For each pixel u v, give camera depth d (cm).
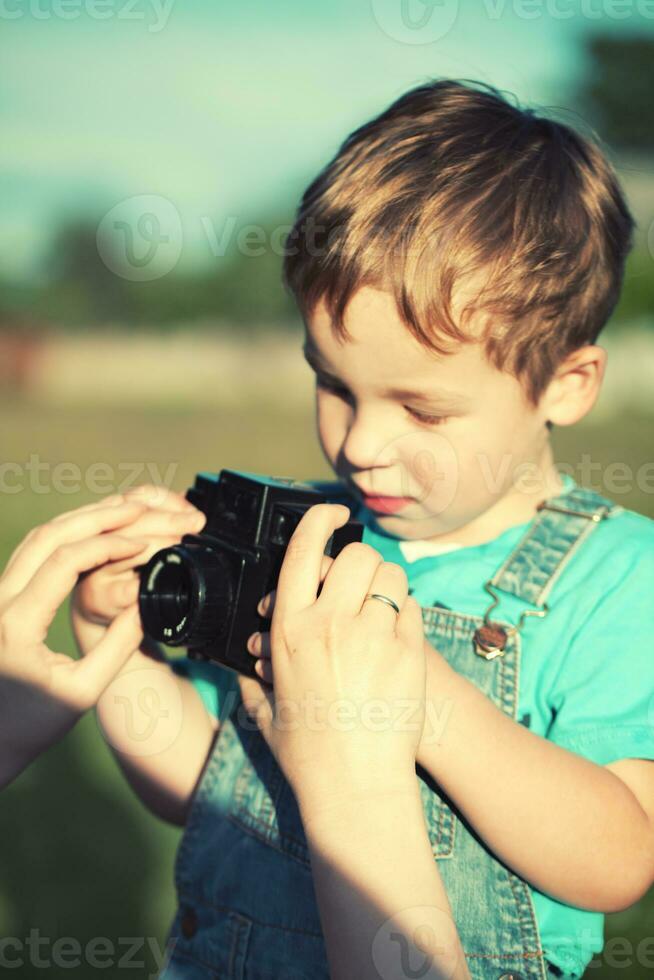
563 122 166
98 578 148
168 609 136
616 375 1184
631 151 1184
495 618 140
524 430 145
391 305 130
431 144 147
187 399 1449
